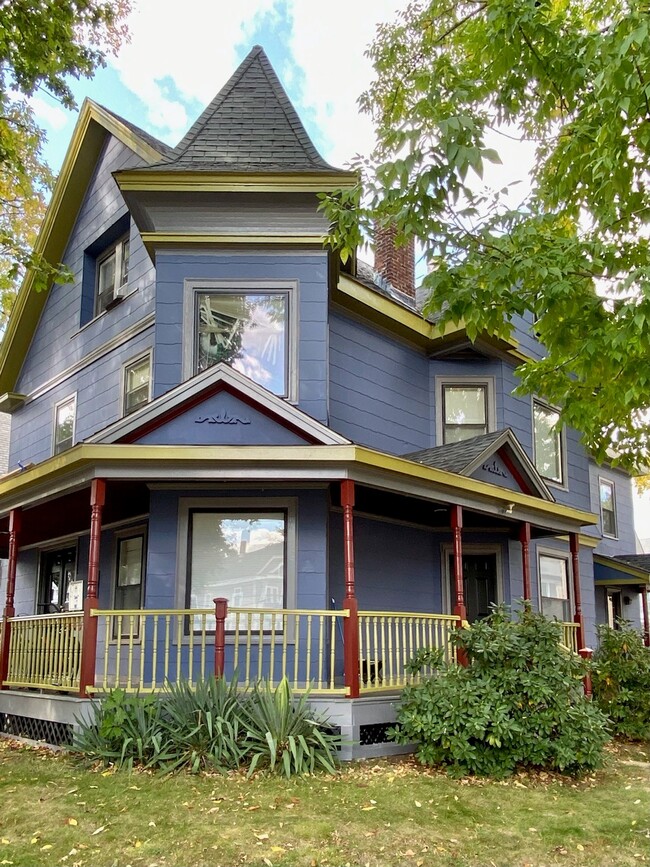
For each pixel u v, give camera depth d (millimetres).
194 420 8844
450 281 6660
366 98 11133
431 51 10359
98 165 13672
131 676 8312
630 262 6711
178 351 9953
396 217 6574
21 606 14641
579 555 15312
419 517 11727
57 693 8531
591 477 17766
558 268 6137
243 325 10125
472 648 7789
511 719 7219
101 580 11648
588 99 6629
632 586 17594
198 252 10258
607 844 5227
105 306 12844
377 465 8352
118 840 5062
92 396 12883
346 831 5309
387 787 6473
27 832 5223
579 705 7562
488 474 11430
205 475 8250
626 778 7352
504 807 6035
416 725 7293
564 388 7828
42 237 14383
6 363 15695
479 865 4801
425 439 12977
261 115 11305
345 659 7930
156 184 10039
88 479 8336
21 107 11484
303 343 10008
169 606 8961
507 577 12516
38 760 7555
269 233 10266
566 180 6840
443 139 6082
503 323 6848
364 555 11016
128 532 11156
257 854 4855
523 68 6867
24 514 10906
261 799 5957
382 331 12367
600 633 11047
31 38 9078
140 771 6773
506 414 13359
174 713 7180
